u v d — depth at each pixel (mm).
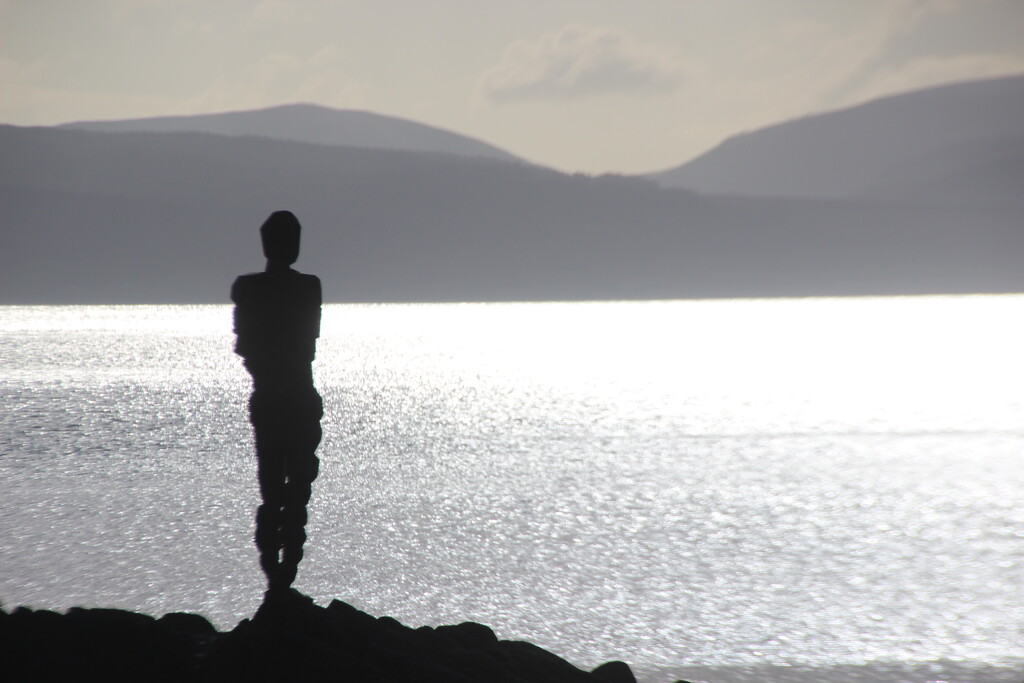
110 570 122062
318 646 30047
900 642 95000
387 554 135125
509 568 128000
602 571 126500
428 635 36125
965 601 110625
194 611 104688
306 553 135500
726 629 100250
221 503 176750
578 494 191625
